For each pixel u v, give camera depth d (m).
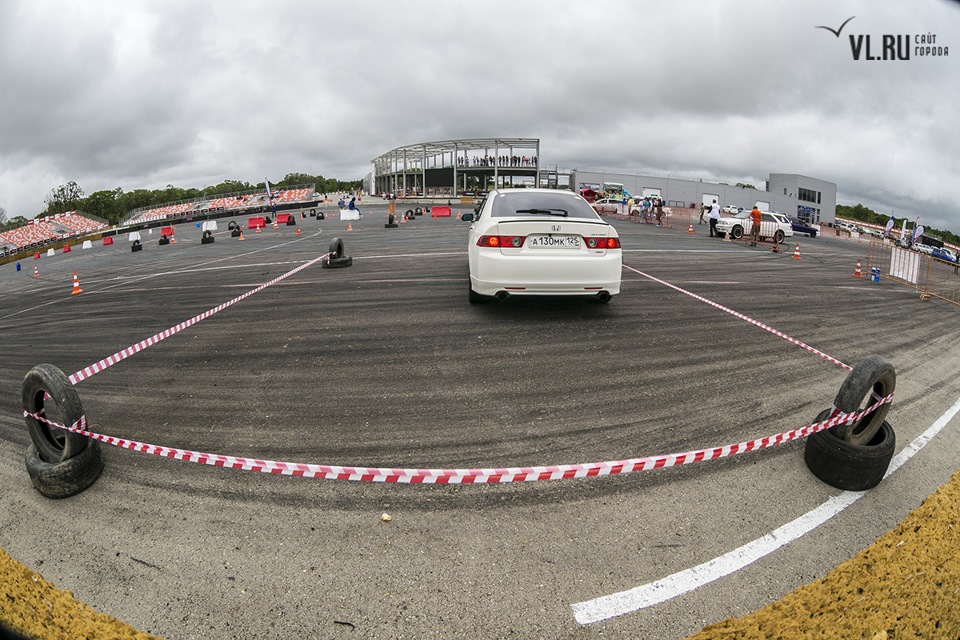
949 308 8.46
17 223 66.44
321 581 2.22
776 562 2.31
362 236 19.58
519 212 5.72
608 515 2.62
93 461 2.95
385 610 2.07
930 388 4.46
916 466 3.12
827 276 11.29
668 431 3.45
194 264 13.77
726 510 2.66
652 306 6.85
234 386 4.34
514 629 1.98
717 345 5.27
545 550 2.38
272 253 14.91
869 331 6.26
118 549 2.44
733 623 1.97
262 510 2.69
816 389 4.17
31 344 6.36
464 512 2.65
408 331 5.75
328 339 5.56
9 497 2.88
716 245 17.83
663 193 57.69
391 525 2.56
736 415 3.70
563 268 5.24
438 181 53.12
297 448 3.28
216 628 2.01
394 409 3.81
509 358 4.85
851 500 2.76
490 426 3.52
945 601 2.04
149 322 6.97
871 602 2.04
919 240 28.42
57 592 2.17
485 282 5.30
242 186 110.62
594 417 3.65
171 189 127.56
